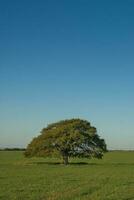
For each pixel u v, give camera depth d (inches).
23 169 3390.7
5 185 2034.9
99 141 4296.3
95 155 4271.7
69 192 1737.2
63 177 2549.2
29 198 1557.6
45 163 4471.0
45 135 4308.6
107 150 4330.7
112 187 1979.6
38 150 4293.8
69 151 4261.8
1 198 1557.6
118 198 1590.8
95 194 1694.1
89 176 2647.6
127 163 4719.5
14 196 1608.0
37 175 2716.5
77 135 4190.5
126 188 1940.2
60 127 4315.9
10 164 4220.0
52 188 1893.5
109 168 3590.1
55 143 4252.0
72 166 3900.1
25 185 2036.2
